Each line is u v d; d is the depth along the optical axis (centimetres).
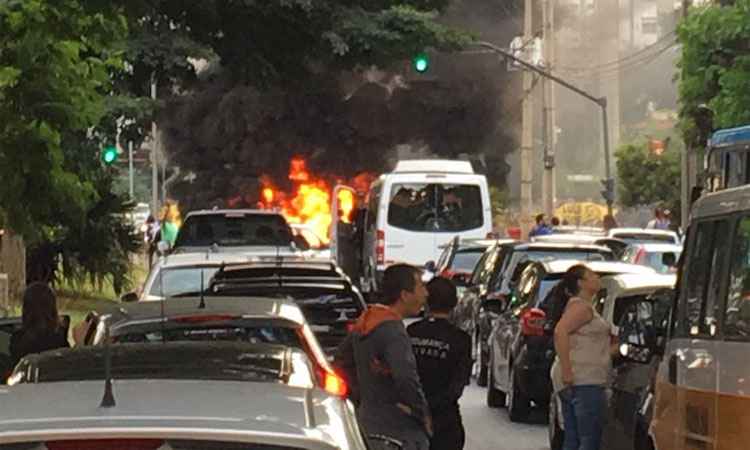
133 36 2220
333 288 1466
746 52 3466
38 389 496
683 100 3544
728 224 953
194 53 2336
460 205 3641
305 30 2377
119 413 441
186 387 491
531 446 1614
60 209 1527
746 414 891
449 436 994
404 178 3644
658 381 1094
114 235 3139
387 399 932
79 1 1440
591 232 3816
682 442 1024
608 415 1266
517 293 1958
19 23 1427
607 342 1227
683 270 1058
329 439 443
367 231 3959
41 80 1467
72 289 3225
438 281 1002
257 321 963
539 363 1725
